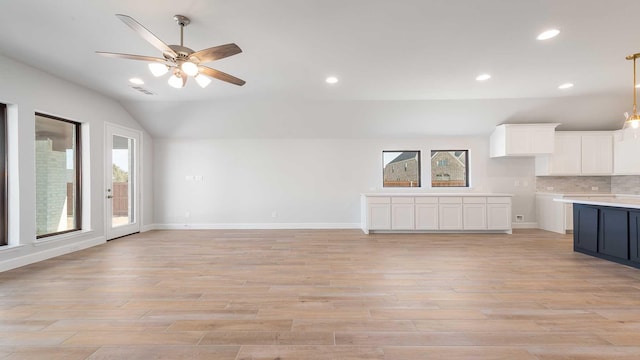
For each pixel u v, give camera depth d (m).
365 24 2.72
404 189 6.41
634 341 1.95
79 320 2.23
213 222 6.43
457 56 3.44
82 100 4.50
